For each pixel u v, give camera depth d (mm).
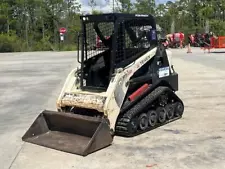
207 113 7828
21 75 15977
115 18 6117
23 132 6773
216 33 43219
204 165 4906
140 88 6613
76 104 6223
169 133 6418
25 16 52531
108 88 6000
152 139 6094
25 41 48094
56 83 13125
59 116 6121
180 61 19859
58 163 5152
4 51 43625
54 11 52094
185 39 38781
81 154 5391
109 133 5754
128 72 6215
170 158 5199
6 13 50844
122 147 5715
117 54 6223
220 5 49500
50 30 52531
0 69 19078
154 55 6898
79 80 6688
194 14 50500
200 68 16234
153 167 4887
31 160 5309
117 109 6004
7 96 10750
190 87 11266
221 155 5266
